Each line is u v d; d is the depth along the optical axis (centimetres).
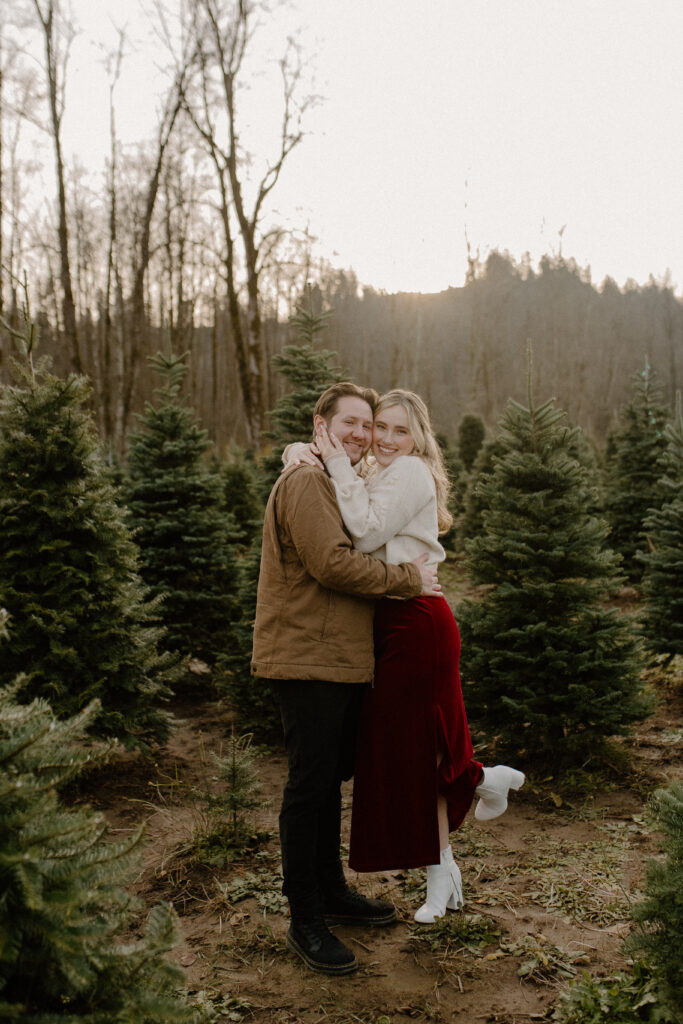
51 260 3180
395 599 299
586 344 5194
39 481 446
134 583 495
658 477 1088
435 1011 253
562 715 451
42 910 145
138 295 2200
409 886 342
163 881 348
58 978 153
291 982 272
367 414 308
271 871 356
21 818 151
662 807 238
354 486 290
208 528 729
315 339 703
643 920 232
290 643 280
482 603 501
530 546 494
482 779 321
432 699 295
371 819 291
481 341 4141
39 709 178
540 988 264
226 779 388
